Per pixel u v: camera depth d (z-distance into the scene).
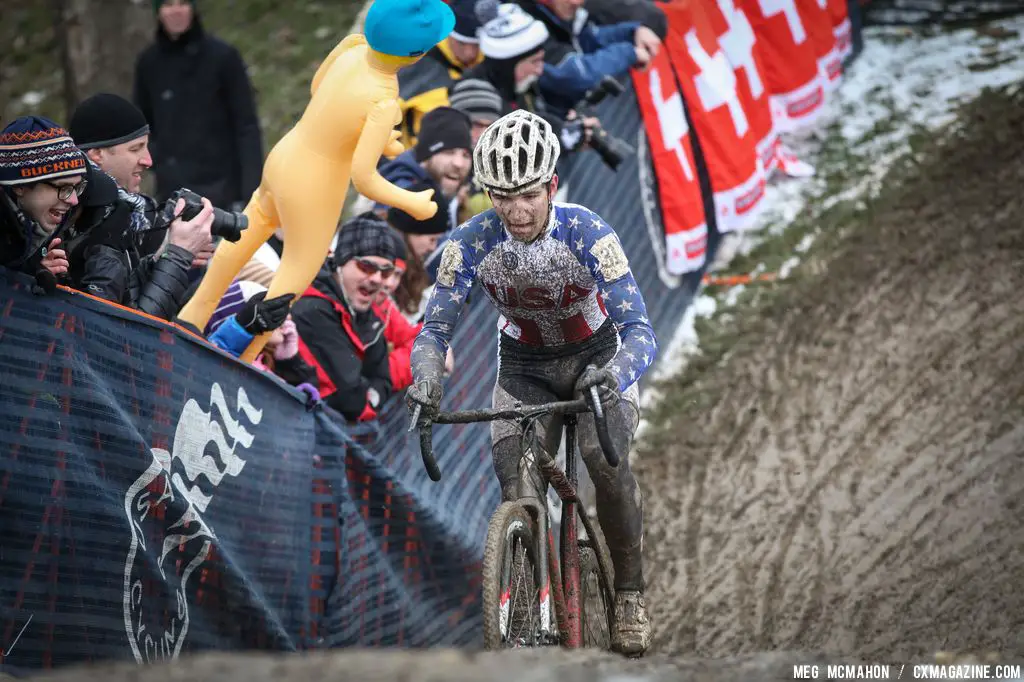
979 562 15.59
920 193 26.22
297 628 11.76
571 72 18.67
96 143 11.35
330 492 12.30
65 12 24.64
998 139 27.78
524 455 10.08
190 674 6.74
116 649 9.13
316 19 31.61
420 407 9.52
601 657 7.86
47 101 29.03
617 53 19.44
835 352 21.48
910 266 23.70
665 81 22.89
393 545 13.23
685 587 16.11
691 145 23.64
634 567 10.95
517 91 17.28
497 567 9.06
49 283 8.73
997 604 14.63
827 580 15.83
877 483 17.88
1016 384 19.70
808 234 25.38
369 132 11.78
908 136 28.59
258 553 11.16
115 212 10.41
